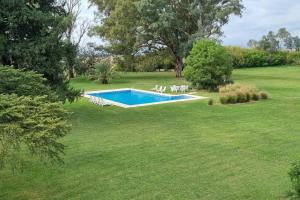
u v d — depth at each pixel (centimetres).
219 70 2733
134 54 4128
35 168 1058
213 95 2534
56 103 766
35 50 1625
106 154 1191
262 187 902
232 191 882
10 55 1644
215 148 1245
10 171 1034
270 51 5412
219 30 3997
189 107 2062
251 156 1153
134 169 1047
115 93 3003
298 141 1320
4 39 1609
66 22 1753
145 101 2550
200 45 2789
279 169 1028
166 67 4991
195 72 2777
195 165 1074
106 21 3991
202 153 1190
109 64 3834
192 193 875
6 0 1614
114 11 3822
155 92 2862
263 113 1850
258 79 3578
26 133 662
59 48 1730
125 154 1189
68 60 1831
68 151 1227
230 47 5203
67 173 1023
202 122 1677
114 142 1341
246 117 1766
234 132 1472
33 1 1800
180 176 988
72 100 1817
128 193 881
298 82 3281
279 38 6494
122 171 1031
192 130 1520
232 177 974
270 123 1623
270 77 3775
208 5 3872
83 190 907
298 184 715
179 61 4134
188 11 3981
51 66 1719
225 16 3866
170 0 3978
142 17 3753
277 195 852
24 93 947
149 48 4159
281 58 5297
